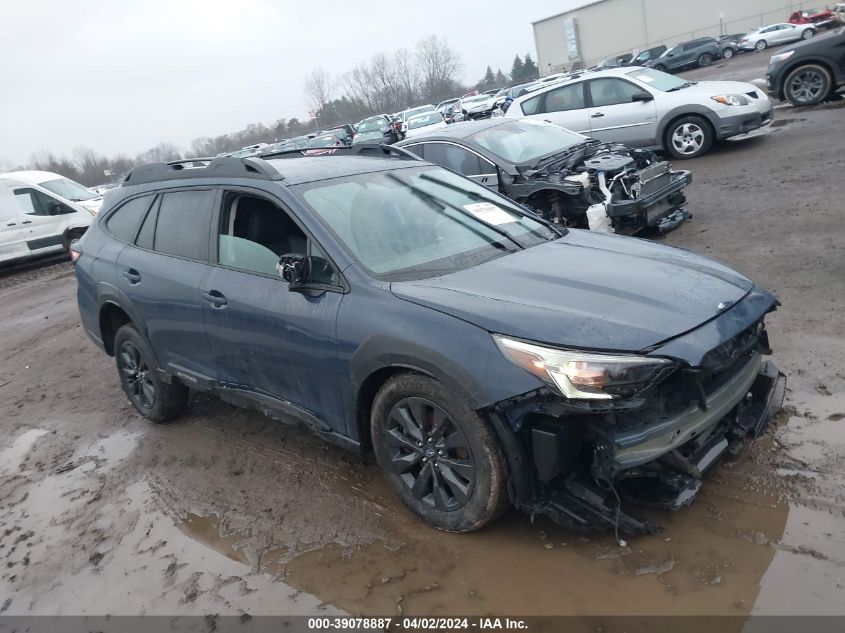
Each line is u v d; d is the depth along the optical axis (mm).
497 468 2861
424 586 2896
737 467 3320
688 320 2812
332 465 4059
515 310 2861
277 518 3594
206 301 4020
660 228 7199
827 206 7223
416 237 3676
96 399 5980
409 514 3424
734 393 3045
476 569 2943
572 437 2732
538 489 2846
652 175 6949
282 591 3025
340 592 2953
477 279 3227
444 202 4078
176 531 3643
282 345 3598
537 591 2754
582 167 7402
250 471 4156
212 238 4105
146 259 4543
